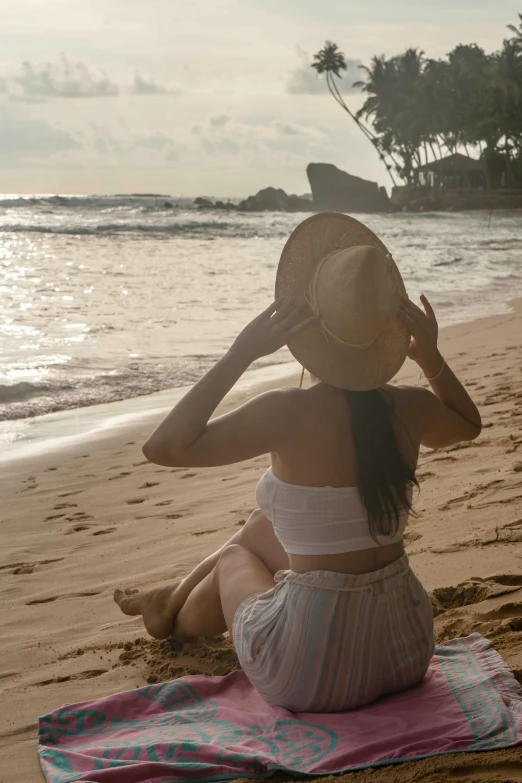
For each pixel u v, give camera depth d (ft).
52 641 11.25
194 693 8.78
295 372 33.24
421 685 8.21
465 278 70.08
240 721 8.02
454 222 191.52
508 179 258.98
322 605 7.56
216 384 7.29
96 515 17.58
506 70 234.58
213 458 7.35
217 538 14.99
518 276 71.67
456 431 8.44
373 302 7.18
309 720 7.72
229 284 69.36
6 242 117.60
